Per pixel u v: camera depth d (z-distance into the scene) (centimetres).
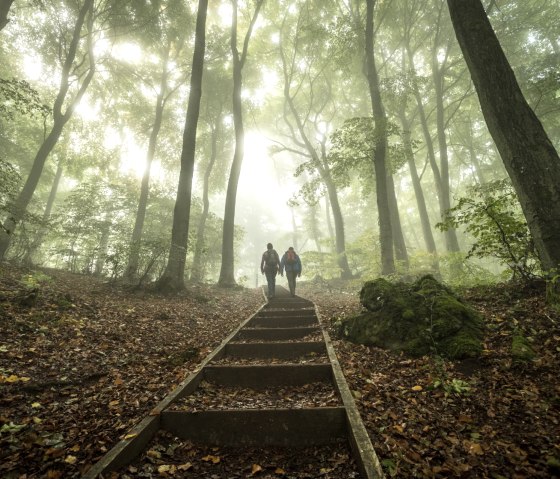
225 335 648
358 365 429
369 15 1381
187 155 1129
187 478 239
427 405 320
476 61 566
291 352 525
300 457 268
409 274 1324
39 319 554
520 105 530
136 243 1043
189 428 295
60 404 333
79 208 1568
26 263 1173
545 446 243
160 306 870
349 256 2038
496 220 534
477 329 441
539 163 503
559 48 2223
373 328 511
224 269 1576
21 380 363
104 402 339
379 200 1222
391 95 1516
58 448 254
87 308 693
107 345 514
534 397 302
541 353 367
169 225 2180
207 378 418
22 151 2069
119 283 1115
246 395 380
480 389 332
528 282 529
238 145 1664
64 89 1402
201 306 962
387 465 228
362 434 255
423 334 446
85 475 211
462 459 240
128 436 256
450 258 1005
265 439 289
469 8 588
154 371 437
